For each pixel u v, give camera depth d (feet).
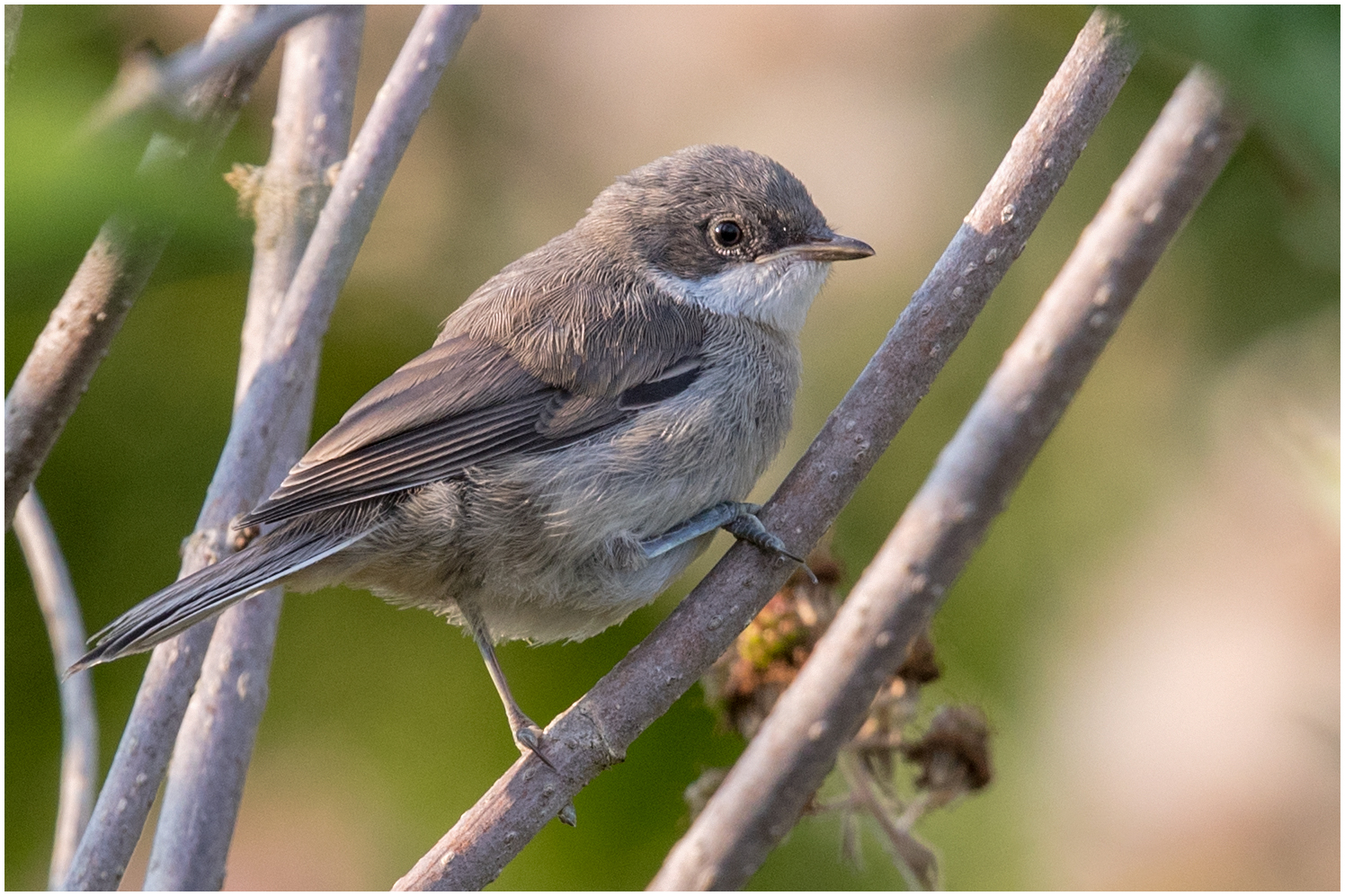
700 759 34.65
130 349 35.86
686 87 39.75
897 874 33.19
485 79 40.06
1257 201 31.19
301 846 34.27
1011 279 36.81
